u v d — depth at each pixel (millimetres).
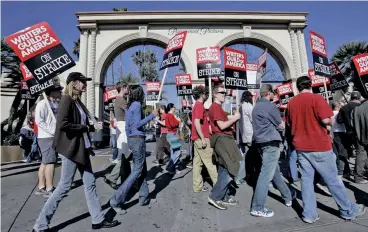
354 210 3408
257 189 3699
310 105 3389
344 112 5543
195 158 5086
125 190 3812
